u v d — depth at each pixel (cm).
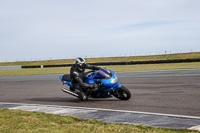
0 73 3250
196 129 389
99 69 731
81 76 728
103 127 400
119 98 741
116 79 704
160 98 734
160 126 419
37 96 922
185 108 576
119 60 7694
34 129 399
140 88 1003
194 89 891
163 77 1438
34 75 2369
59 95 924
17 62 9181
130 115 516
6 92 1110
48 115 517
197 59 3597
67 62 8169
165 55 7319
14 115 515
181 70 1970
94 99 782
